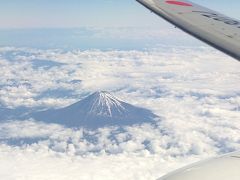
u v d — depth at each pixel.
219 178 10.71
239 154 12.32
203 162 11.95
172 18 25.14
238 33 22.75
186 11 27.00
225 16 27.02
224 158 12.00
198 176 10.88
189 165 12.08
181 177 11.00
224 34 22.44
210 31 22.94
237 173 10.90
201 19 25.39
